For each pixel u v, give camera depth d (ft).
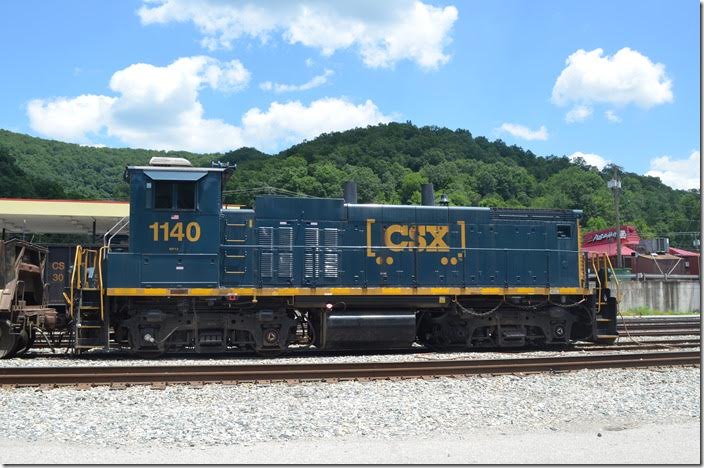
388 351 51.19
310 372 35.58
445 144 378.32
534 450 22.08
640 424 26.76
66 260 74.84
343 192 53.83
